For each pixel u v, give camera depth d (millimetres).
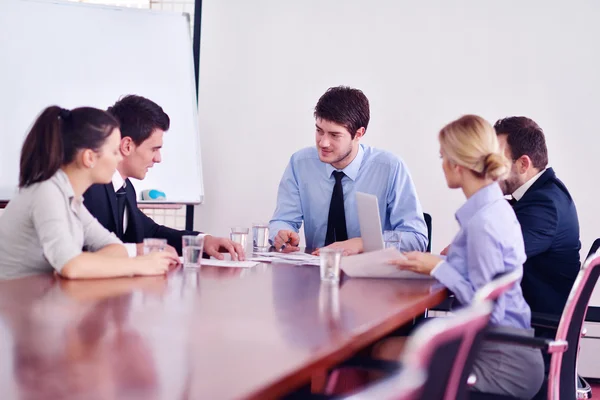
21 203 2129
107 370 1086
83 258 2014
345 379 2240
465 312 1189
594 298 4496
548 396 2160
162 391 993
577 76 4574
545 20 4594
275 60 4902
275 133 4922
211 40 4969
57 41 4168
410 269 2338
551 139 4613
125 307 1603
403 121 4762
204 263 2543
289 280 2221
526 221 2758
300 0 4855
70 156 2154
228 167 4980
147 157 2887
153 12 4453
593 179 4574
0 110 3982
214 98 4977
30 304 1589
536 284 2791
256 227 3076
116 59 4332
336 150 3217
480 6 4656
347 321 1575
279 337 1377
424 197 4750
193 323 1466
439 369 1165
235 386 1035
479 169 2229
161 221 5121
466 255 2258
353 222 3410
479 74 4676
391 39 4758
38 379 1023
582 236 4598
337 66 4828
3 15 4039
